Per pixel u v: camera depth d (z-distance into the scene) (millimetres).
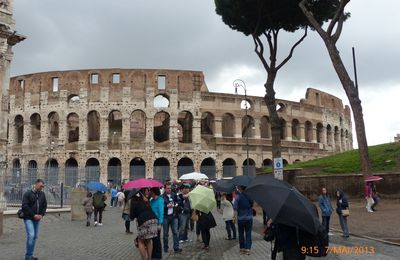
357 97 33000
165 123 89188
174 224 17984
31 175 44625
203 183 34344
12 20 38844
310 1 36094
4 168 37219
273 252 9812
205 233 18484
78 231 25891
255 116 85750
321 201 20281
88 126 82250
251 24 38344
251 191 9844
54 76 81188
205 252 17781
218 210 44250
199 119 81188
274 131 36188
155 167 77875
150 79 80812
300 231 9391
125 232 25266
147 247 13258
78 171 54562
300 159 90250
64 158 78250
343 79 33000
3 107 38125
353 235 21359
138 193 13523
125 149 78000
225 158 81625
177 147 79375
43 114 80562
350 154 53469
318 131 98688
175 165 78688
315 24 33438
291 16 36969
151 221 13203
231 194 22062
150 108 79688
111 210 45844
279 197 9281
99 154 77688
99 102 79438
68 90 80375
